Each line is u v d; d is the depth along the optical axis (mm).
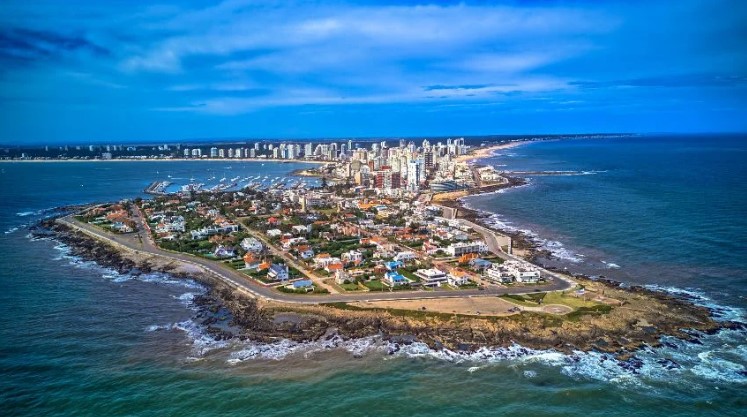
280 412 119062
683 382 130000
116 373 135625
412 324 161500
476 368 138000
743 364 137750
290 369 138250
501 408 120438
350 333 158125
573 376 133625
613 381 130875
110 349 149125
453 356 144375
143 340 155250
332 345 151500
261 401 123250
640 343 149000
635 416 116938
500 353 145500
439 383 131125
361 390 128125
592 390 127000
